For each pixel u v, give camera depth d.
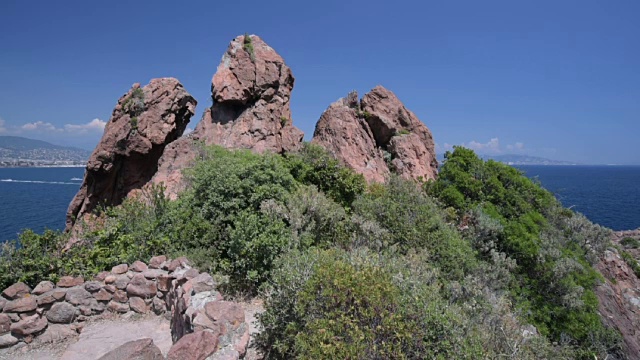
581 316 16.06
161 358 5.25
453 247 14.10
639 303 24.12
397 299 6.38
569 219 23.95
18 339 7.62
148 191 15.27
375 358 5.61
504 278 15.27
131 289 8.67
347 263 7.24
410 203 15.93
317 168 17.56
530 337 9.84
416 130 26.23
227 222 11.49
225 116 22.36
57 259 9.06
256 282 9.84
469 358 6.23
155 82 24.33
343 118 23.34
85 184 24.23
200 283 7.59
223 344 6.06
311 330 5.92
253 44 23.86
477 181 21.14
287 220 11.55
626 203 87.56
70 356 7.12
